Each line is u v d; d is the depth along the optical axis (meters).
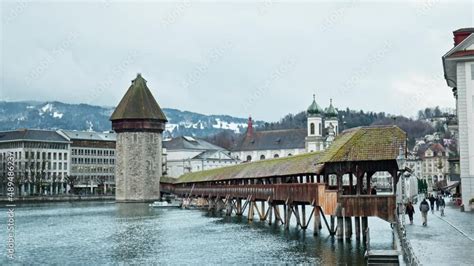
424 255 29.83
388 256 35.84
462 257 29.17
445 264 27.27
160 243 56.34
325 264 40.66
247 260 44.19
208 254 48.09
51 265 44.44
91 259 46.97
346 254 44.19
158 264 43.81
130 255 48.72
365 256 41.03
